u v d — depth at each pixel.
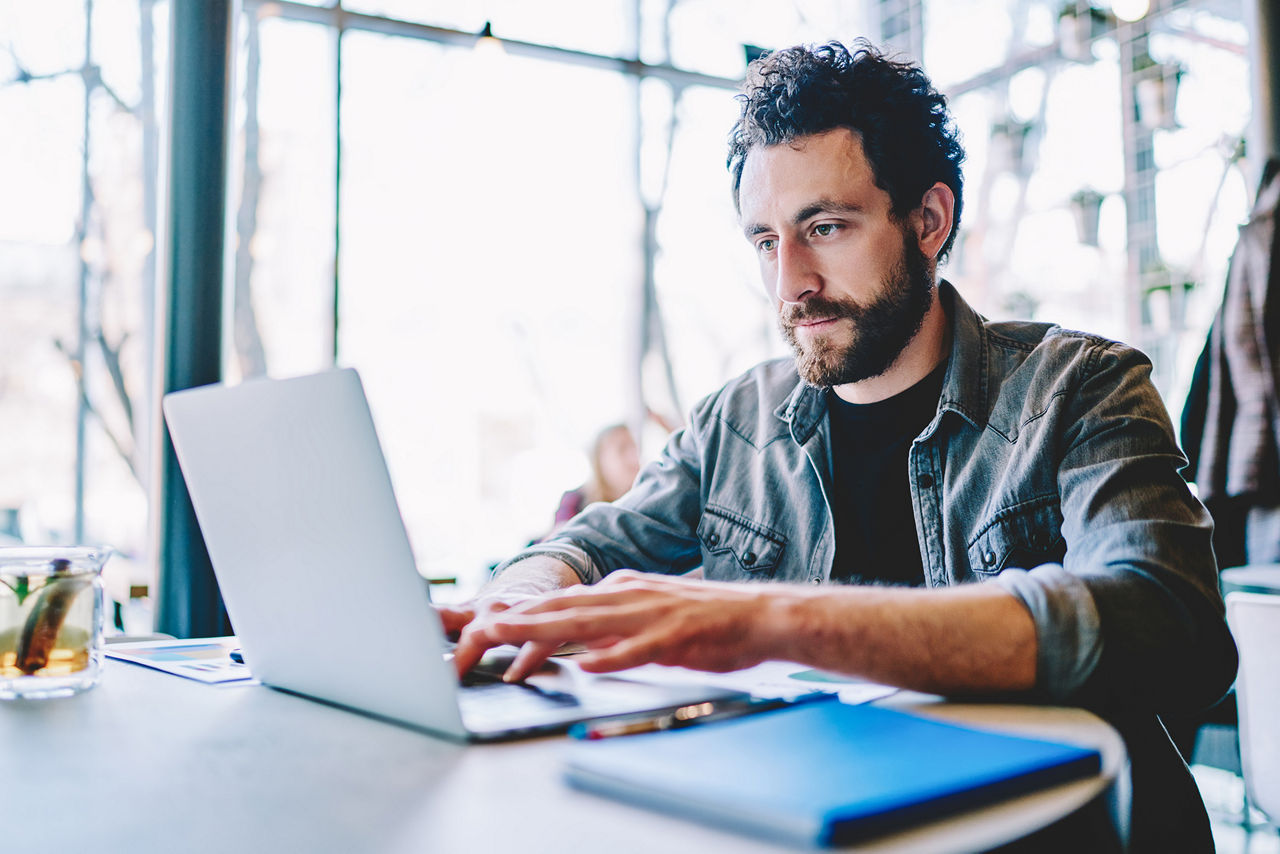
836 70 1.10
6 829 0.45
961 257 4.04
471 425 4.00
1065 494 1.00
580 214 4.21
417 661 0.60
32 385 3.48
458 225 3.97
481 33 3.60
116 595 2.41
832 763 0.48
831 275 1.11
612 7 4.26
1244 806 2.21
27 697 0.74
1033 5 3.87
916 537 1.20
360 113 3.79
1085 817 0.48
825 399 1.27
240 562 0.75
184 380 2.04
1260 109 2.79
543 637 0.66
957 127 1.23
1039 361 1.14
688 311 4.41
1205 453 2.52
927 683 0.66
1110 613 0.69
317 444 0.63
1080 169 3.69
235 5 2.10
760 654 0.65
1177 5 3.39
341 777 0.53
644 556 1.31
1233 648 0.80
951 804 0.44
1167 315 3.41
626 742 0.53
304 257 3.71
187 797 0.49
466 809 0.47
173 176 2.04
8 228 3.43
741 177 1.21
